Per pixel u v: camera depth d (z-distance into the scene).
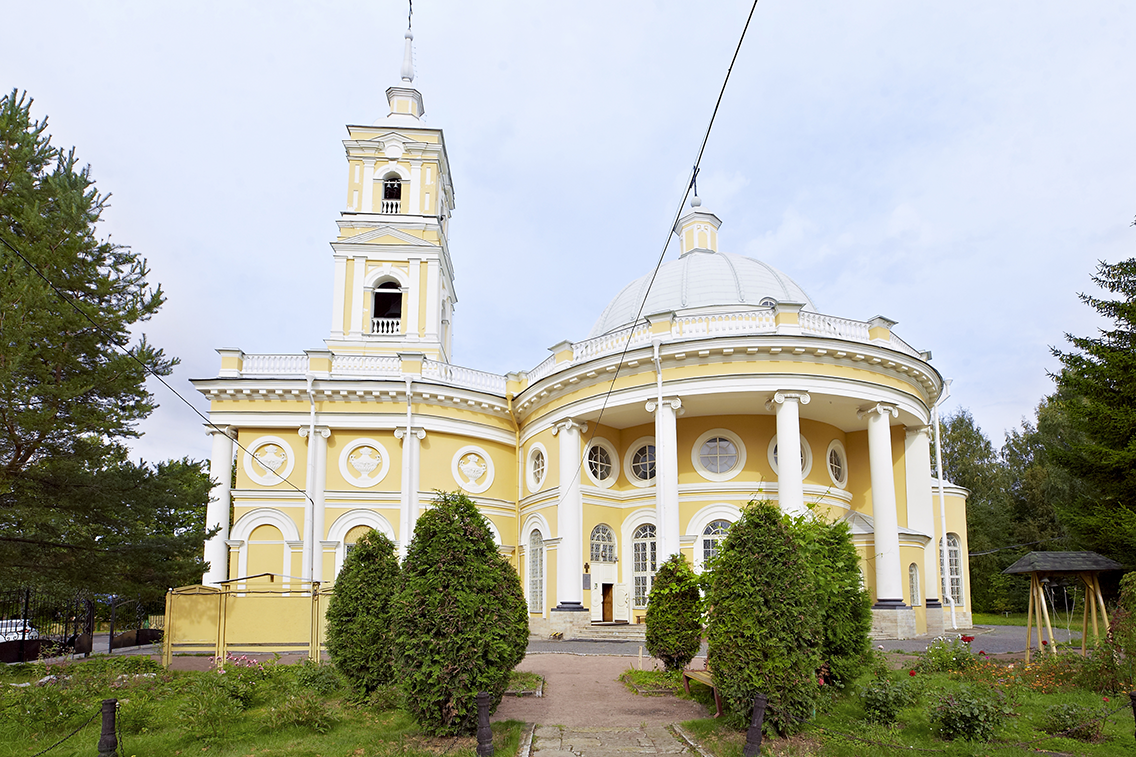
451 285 34.97
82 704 11.51
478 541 10.41
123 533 17.23
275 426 25.73
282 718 10.55
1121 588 12.80
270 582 24.30
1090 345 16.78
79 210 16.78
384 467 25.91
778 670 9.59
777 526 10.27
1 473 15.80
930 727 10.01
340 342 30.23
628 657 18.11
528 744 9.52
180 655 19.08
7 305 15.42
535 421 26.34
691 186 10.16
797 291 30.55
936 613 24.22
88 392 16.89
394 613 10.35
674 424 22.12
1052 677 12.83
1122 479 16.06
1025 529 41.75
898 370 22.95
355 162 32.16
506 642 10.31
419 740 9.77
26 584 19.67
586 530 23.88
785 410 21.33
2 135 17.02
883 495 21.97
